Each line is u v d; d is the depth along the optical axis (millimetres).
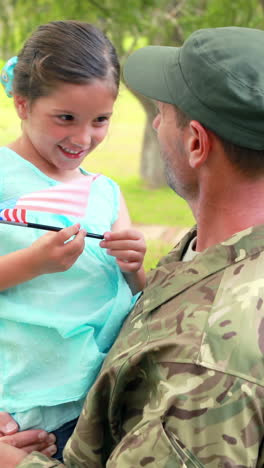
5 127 7211
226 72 1394
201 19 6285
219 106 1402
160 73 1549
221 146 1440
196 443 1275
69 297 1785
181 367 1316
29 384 1759
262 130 1385
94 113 1750
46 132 1758
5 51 6777
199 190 1531
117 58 1825
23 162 1832
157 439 1300
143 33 6289
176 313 1405
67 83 1706
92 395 1478
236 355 1284
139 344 1419
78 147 1775
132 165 12086
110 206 1961
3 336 1762
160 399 1326
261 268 1374
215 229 1518
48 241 1634
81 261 1812
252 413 1261
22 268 1650
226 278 1397
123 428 1456
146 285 1590
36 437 1731
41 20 6707
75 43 1745
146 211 9211
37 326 1752
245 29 1484
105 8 6207
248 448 1257
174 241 7195
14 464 1579
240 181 1453
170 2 6953
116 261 1831
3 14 6785
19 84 1801
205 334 1325
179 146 1520
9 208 1707
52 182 1833
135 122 14359
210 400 1276
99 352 1754
